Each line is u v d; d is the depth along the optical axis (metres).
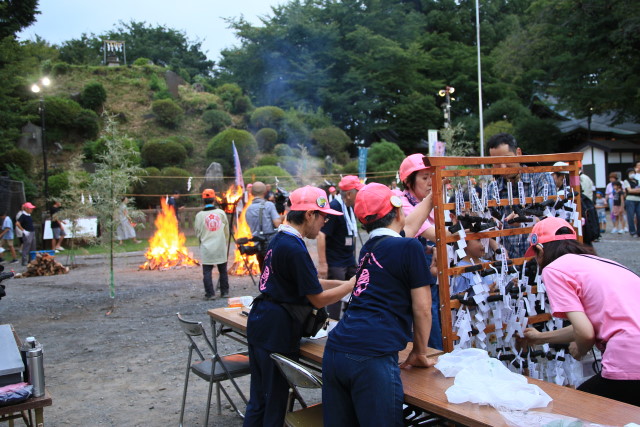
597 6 24.09
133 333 7.27
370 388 2.38
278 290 3.21
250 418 3.33
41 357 2.76
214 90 46.28
